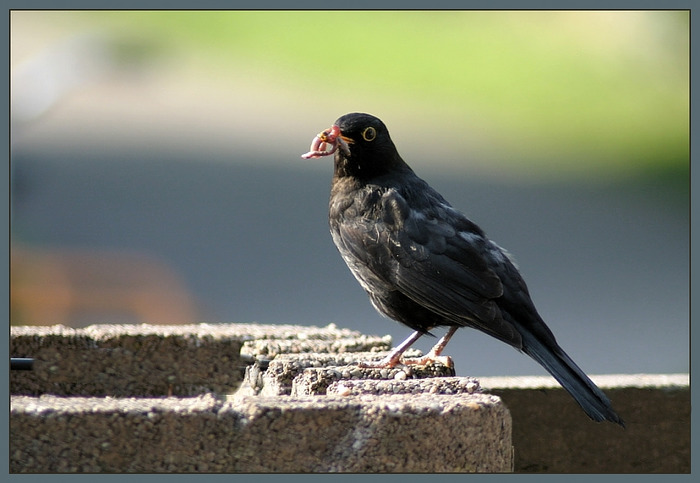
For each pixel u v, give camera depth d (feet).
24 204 65.51
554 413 26.55
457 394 19.79
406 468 18.12
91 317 51.06
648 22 106.63
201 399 18.98
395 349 24.61
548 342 24.79
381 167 26.96
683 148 93.35
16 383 25.59
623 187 86.33
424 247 25.59
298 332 27.22
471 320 24.89
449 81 104.68
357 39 112.68
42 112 50.57
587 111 99.14
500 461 18.89
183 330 26.78
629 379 27.45
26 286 51.60
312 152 26.66
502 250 26.16
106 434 17.72
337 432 18.04
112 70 51.47
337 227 27.02
